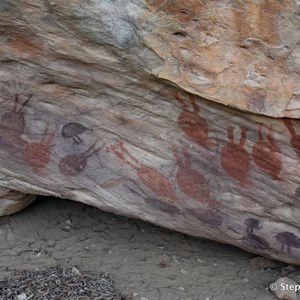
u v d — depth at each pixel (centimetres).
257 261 480
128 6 356
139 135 407
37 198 520
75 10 361
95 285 452
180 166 411
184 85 367
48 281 452
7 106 420
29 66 396
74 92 402
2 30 382
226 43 355
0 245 484
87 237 500
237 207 416
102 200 443
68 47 378
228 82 362
